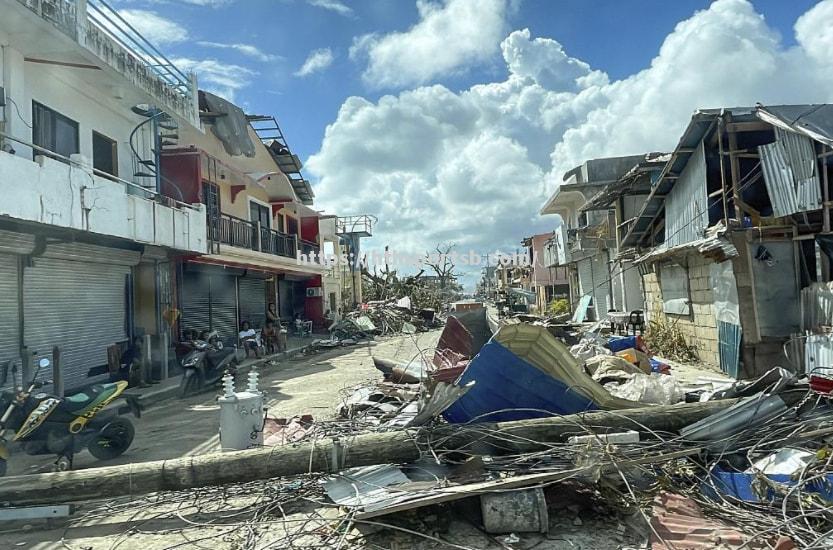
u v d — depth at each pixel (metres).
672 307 14.84
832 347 8.59
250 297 22.45
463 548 3.82
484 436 5.09
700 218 12.02
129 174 13.39
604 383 7.61
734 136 10.95
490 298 82.44
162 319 14.24
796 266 10.49
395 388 8.64
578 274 29.39
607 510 4.32
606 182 25.64
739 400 5.63
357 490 4.56
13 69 9.56
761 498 4.30
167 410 10.39
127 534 4.38
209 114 17.98
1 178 7.86
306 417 7.57
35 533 4.47
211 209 15.94
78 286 11.48
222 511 4.76
